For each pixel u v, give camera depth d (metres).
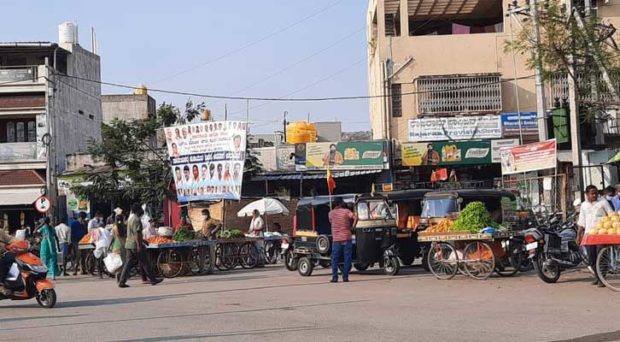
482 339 9.34
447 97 37.06
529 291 14.52
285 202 33.16
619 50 17.73
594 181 28.75
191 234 22.94
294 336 9.86
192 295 16.03
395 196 21.66
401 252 20.91
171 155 29.09
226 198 27.81
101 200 36.62
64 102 43.47
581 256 15.82
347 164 35.75
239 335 10.07
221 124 27.97
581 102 21.27
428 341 9.26
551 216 21.48
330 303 13.57
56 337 10.36
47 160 39.00
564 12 17.83
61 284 21.05
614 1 36.59
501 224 19.00
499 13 41.81
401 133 37.72
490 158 35.38
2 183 39.56
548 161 23.28
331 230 19.23
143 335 10.29
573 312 11.57
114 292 17.48
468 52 37.84
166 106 37.00
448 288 15.55
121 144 36.00
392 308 12.59
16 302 15.82
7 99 40.69
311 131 42.75
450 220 18.11
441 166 35.97
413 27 43.06
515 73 37.50
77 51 46.50
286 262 22.59
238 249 25.41
